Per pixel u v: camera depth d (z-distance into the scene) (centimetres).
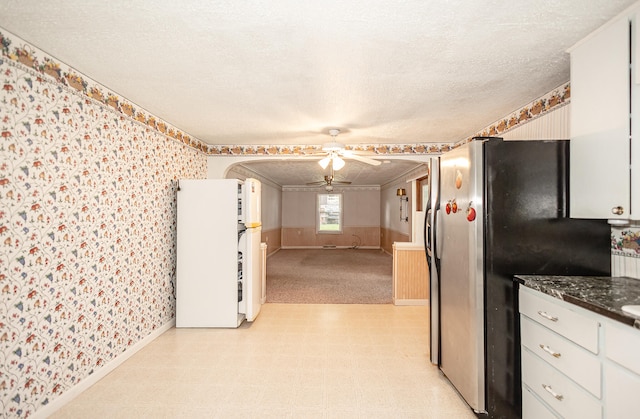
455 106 296
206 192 350
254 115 324
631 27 150
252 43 184
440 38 178
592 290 160
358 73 225
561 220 193
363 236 1114
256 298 380
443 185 244
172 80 238
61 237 209
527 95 268
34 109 190
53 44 187
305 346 307
